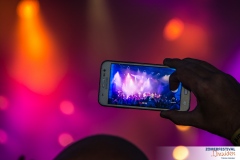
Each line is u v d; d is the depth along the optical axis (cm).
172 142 318
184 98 138
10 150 320
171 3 335
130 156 38
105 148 38
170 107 140
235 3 329
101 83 144
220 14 331
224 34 329
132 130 323
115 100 143
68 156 38
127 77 144
